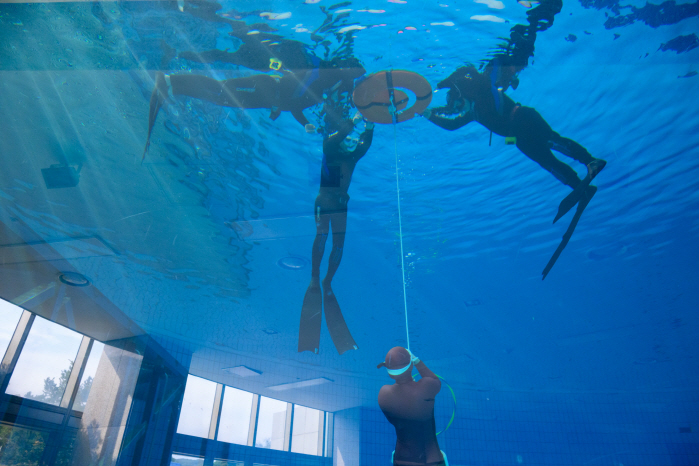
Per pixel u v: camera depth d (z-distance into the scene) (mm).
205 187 6730
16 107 4930
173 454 9461
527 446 12352
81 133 5473
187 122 5449
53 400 8023
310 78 3902
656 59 4633
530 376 12953
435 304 9898
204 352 10938
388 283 9211
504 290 9359
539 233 7922
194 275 8617
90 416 8430
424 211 7496
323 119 4629
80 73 4559
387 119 3775
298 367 11695
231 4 3707
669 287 8984
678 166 6488
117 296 8656
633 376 12758
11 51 4230
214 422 11055
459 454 12117
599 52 4508
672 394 13242
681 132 5863
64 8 3736
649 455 12156
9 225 6473
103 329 9172
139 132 5559
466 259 8578
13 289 7348
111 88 4785
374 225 7758
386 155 6348
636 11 3998
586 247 8109
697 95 5238
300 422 13516
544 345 11398
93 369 8945
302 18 3877
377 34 4086
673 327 10281
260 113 5383
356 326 10648
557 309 9914
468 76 4176
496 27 4102
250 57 4137
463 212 7555
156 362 9602
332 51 4180
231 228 7602
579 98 5230
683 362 11828
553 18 4027
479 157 6426
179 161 6176
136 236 7438
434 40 4176
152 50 4238
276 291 9211
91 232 7078
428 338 11281
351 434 12461
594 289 9164
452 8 3891
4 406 7105
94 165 6008
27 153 5555
